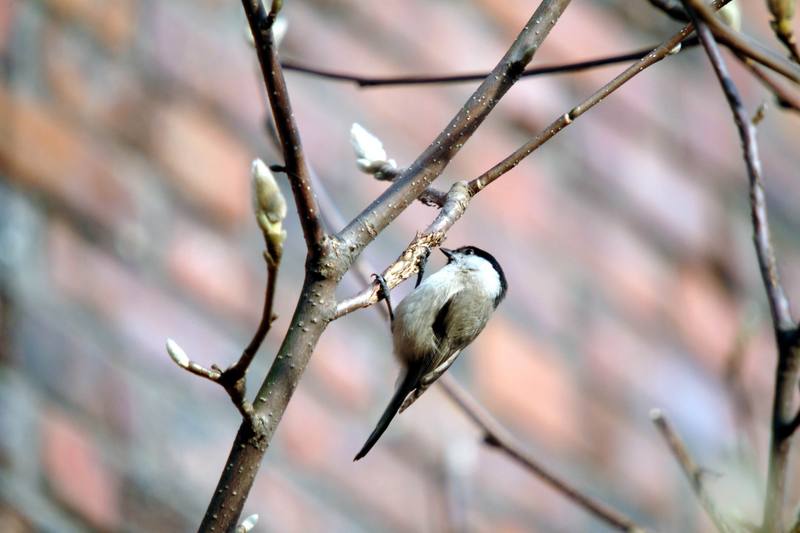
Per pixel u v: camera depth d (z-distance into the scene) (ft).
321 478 7.56
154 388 7.49
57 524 7.27
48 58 7.65
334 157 7.89
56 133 7.59
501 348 7.95
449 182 8.05
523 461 7.06
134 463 7.39
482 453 7.77
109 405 7.43
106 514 7.33
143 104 7.72
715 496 6.97
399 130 8.04
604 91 6.73
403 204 6.67
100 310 7.50
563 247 8.21
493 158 8.18
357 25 8.11
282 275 7.72
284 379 6.58
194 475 7.45
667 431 6.95
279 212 6.50
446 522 7.54
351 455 7.62
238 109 7.84
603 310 8.19
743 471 7.06
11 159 7.52
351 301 6.64
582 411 8.01
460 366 7.86
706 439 8.18
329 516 7.53
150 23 7.80
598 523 7.88
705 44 6.80
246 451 6.57
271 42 6.56
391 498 7.61
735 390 7.16
